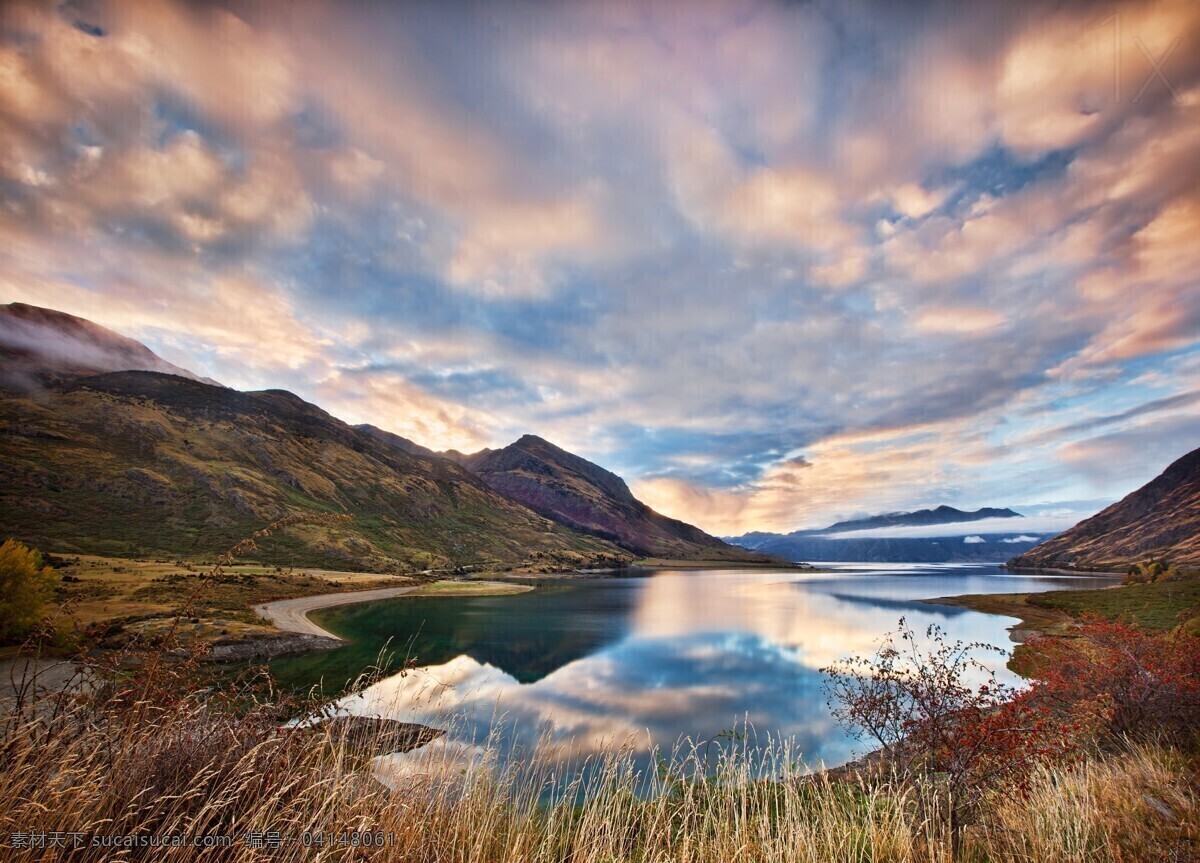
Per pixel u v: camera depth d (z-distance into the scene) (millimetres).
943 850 5059
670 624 70438
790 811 5309
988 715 6445
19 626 27078
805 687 36438
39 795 3484
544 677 39500
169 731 4285
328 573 125812
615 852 5105
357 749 4762
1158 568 89938
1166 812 6016
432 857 4227
